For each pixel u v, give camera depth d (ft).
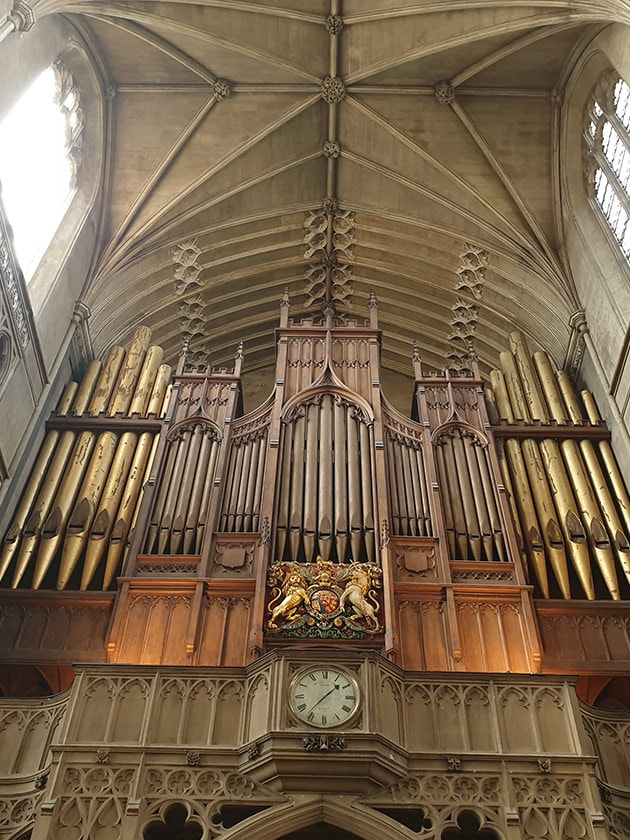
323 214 69.97
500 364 65.05
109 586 45.42
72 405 56.13
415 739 34.63
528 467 53.31
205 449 50.37
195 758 33.32
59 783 32.48
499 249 65.92
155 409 55.93
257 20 59.16
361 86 63.93
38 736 35.99
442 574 43.75
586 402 57.47
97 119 63.26
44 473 51.26
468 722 35.24
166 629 41.27
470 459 50.83
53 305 55.31
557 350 62.95
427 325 71.15
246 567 43.47
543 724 35.27
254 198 68.18
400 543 44.98
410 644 40.88
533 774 33.37
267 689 34.96
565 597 45.93
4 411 47.50
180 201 65.82
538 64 61.67
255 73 62.90
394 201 68.59
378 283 71.26
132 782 32.65
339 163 68.33
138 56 61.31
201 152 65.87
